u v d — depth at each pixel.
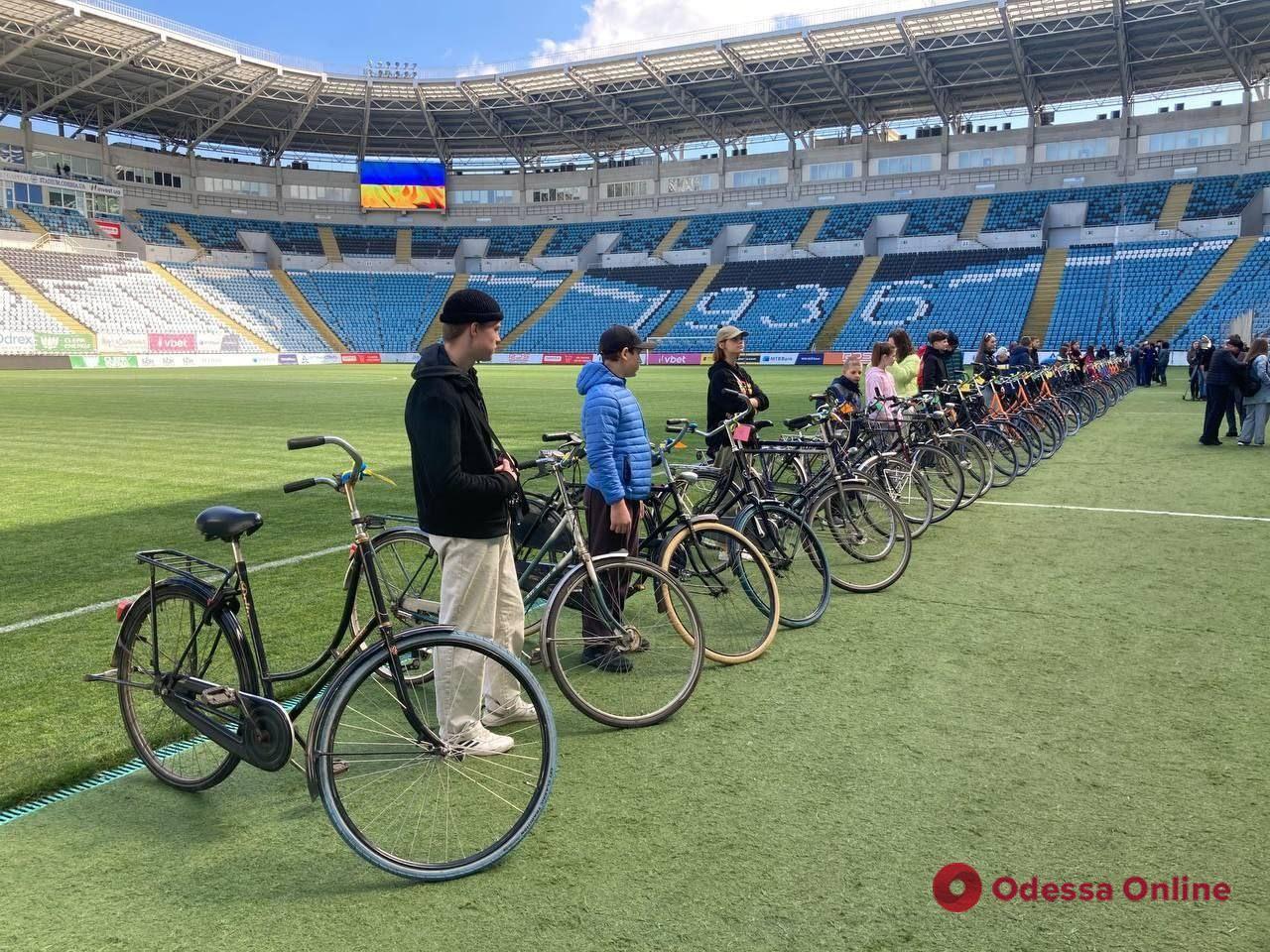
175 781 3.42
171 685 3.33
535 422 17.34
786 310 49.69
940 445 8.24
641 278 56.25
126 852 2.97
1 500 9.27
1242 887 2.69
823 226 53.06
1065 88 46.09
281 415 18.97
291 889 2.76
